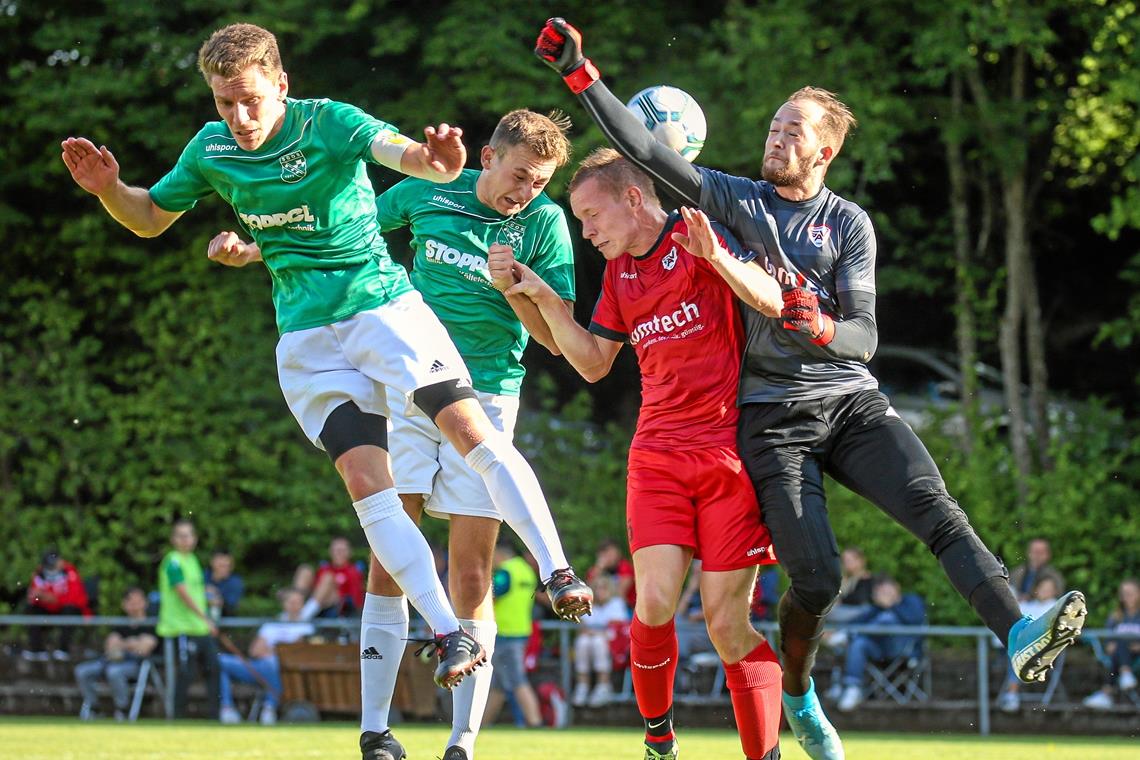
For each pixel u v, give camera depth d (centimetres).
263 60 1203
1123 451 4412
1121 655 3484
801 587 1277
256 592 4706
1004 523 4253
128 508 4750
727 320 1334
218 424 4781
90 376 4941
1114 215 4212
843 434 1310
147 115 4672
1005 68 4644
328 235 1260
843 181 4194
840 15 4334
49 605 3991
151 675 3753
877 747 2506
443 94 4522
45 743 2197
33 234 4959
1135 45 4278
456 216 1521
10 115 4759
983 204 4950
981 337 4694
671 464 1324
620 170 1356
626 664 3634
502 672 3484
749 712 1340
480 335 1523
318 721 3619
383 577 1416
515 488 1249
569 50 1279
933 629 3466
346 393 1259
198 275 4891
